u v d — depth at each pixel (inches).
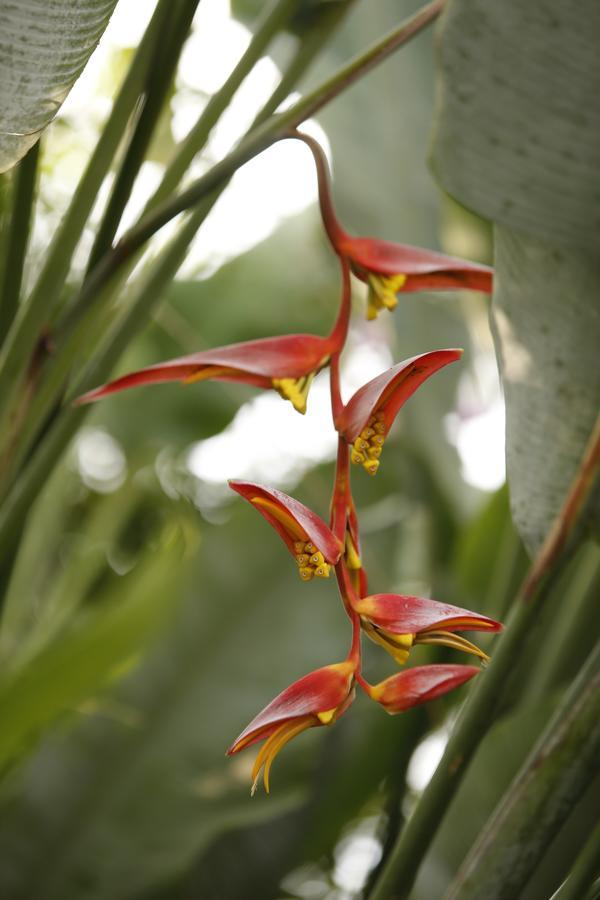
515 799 103.6
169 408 236.2
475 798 133.6
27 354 112.1
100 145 111.2
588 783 103.0
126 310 114.4
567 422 105.7
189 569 164.6
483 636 156.9
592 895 103.3
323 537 94.7
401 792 160.6
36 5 98.1
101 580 190.4
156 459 245.4
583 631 132.9
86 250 181.9
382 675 167.8
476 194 103.3
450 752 104.6
